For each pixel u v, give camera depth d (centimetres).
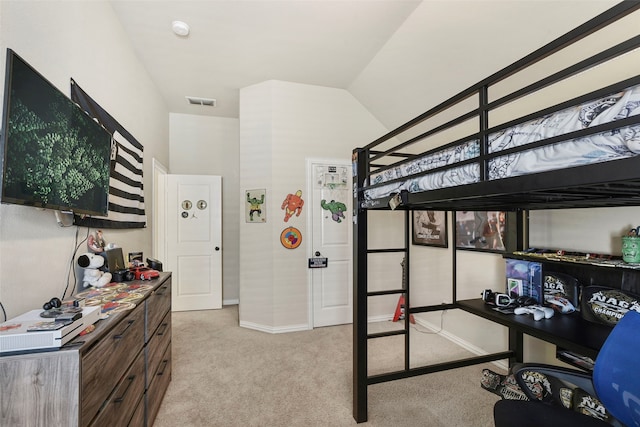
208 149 436
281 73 313
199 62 289
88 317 105
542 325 147
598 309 149
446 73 240
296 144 335
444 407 188
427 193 128
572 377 111
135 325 140
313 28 238
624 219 157
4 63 110
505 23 181
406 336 188
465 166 111
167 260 395
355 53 274
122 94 233
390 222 362
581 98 74
